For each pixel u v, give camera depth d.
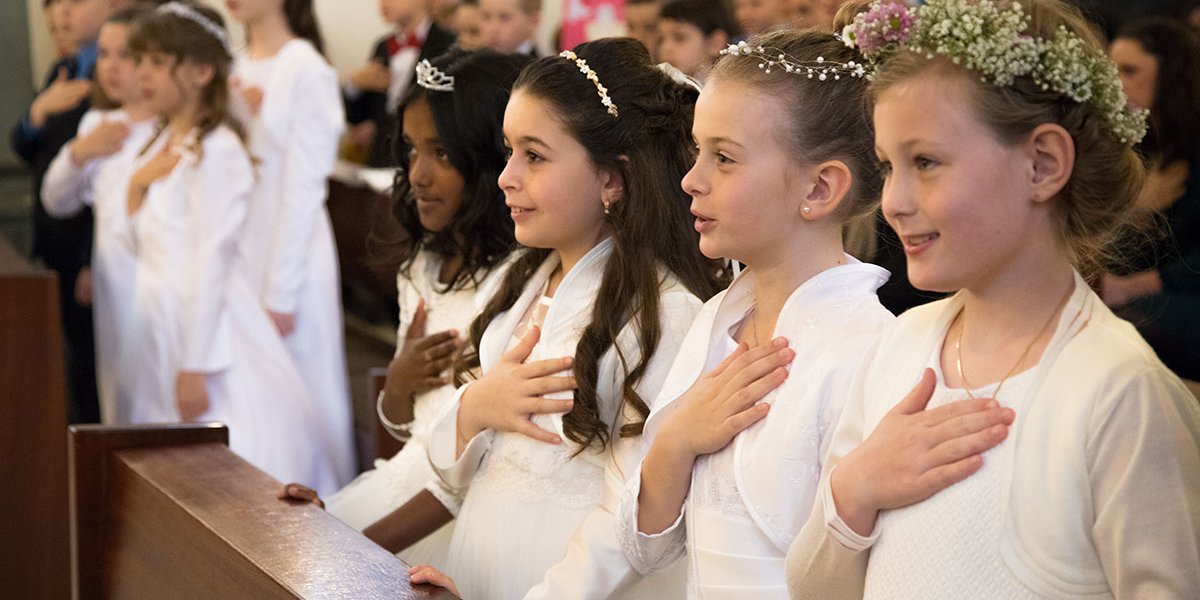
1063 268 1.30
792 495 1.61
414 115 2.58
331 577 1.84
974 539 1.27
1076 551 1.23
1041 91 1.24
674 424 1.71
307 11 4.95
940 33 1.26
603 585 1.85
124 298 4.69
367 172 6.00
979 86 1.24
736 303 1.80
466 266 2.63
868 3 1.63
